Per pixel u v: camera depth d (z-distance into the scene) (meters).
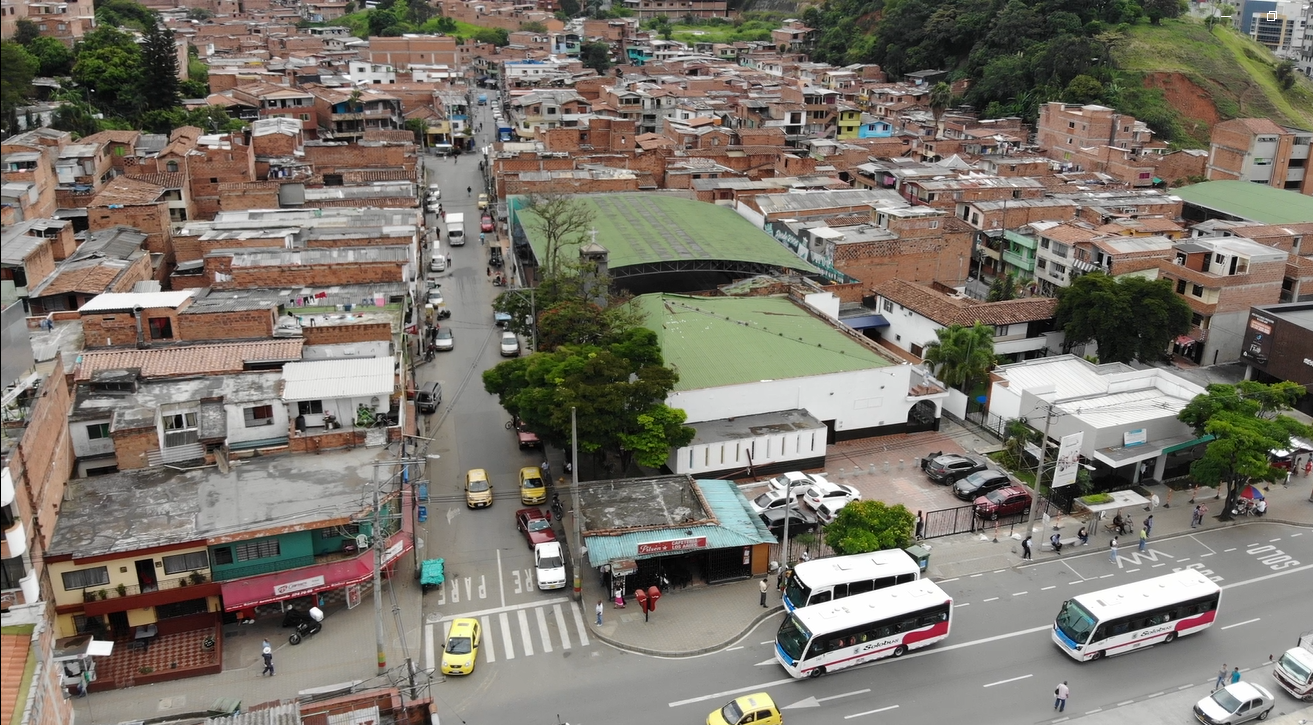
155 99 145.25
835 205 120.62
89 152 106.56
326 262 86.19
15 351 46.34
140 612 48.69
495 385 68.38
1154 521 63.88
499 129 191.25
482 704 45.53
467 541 59.53
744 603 54.19
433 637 50.38
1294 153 154.38
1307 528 63.44
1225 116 193.38
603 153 144.50
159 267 93.75
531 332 83.31
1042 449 58.12
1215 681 48.59
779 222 113.44
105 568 46.97
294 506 50.81
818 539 59.62
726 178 138.00
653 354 66.50
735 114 183.75
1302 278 97.75
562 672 48.06
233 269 81.25
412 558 57.38
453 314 102.31
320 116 169.88
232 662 47.78
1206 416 65.31
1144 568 58.44
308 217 101.69
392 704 40.03
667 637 50.94
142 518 49.28
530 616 52.47
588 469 68.38
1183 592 51.06
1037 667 49.28
